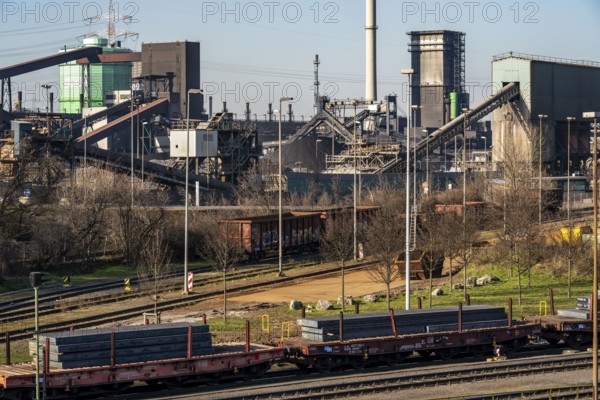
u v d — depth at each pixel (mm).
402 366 66062
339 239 120125
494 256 118250
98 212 130875
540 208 132750
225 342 70875
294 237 137875
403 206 157750
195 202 183875
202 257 130500
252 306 95250
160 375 57406
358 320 65938
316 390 57188
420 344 66375
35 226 124875
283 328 80188
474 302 94312
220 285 110562
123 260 128750
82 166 180125
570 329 72625
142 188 169250
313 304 96375
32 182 138375
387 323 66875
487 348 69875
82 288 107688
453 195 175875
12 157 168750
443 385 59594
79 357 55656
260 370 61969
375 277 113312
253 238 130375
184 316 89562
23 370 55031
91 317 88625
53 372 53844
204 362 59000
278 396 55656
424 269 114125
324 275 118750
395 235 111188
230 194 198625
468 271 118250
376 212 140000
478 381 60562
